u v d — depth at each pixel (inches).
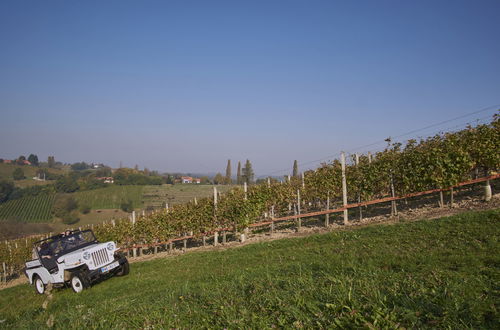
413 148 508.1
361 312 158.9
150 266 529.3
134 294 336.5
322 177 633.6
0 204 2901.1
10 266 957.8
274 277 265.6
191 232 713.6
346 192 540.4
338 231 465.1
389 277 213.3
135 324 200.4
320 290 198.7
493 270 204.8
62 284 459.8
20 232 1909.4
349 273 249.1
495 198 427.8
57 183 3275.1
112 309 247.9
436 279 194.2
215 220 645.9
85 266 437.4
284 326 162.1
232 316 182.2
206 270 398.9
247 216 605.3
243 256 443.8
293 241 464.1
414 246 304.7
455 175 444.8
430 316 147.8
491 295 164.4
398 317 151.2
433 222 369.7
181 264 488.1
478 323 139.9
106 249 455.2
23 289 573.3
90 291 403.2
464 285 178.9
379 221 486.9
